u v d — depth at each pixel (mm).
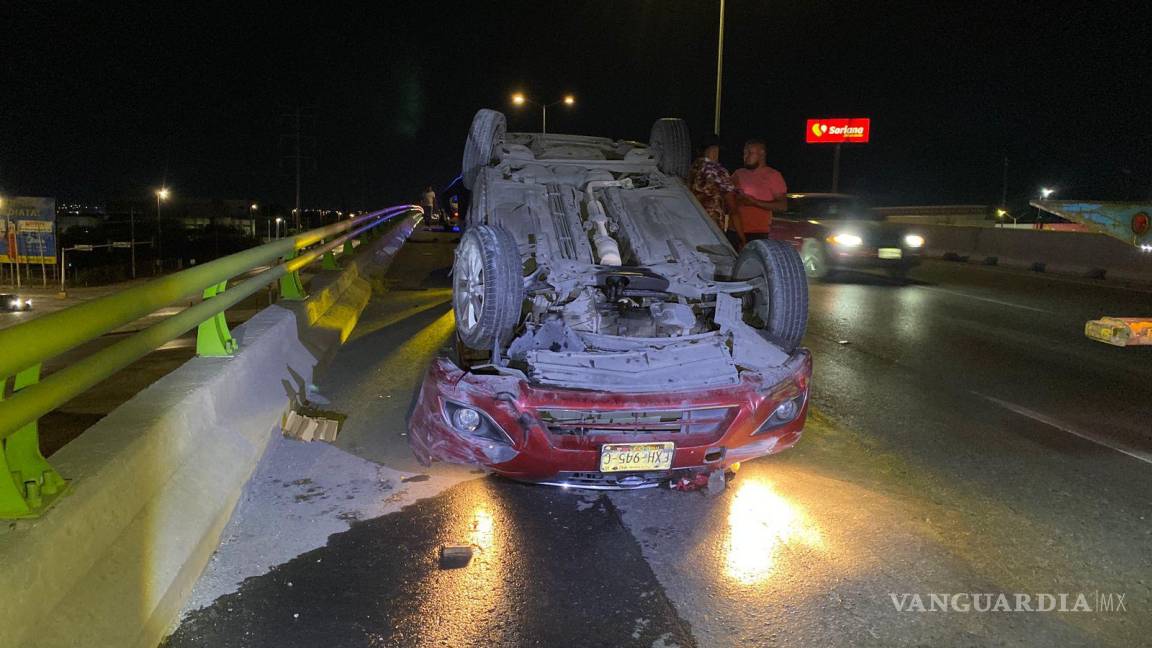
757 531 4180
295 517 4188
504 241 5102
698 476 4617
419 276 15211
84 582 2730
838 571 3773
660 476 4430
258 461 4570
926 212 47188
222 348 5094
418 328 9531
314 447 5230
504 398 4156
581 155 8133
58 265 91875
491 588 3537
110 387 8648
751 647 3156
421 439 4457
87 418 6438
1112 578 3756
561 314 5312
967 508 4523
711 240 6613
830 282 15148
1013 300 12789
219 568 3621
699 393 4277
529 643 3131
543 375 4332
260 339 5680
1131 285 15203
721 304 5141
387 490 4578
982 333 9789
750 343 4801
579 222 6402
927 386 7207
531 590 3531
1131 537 4180
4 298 63781
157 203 116688
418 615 3299
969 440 5719
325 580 3557
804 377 4598
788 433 4551
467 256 5430
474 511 4340
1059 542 4113
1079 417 6305
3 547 2393
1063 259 17984
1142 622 3389
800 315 5391
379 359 7852
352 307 10188
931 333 9750
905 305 12086
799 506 4516
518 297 4996
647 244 6332
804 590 3594
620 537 4086
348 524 4129
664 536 4105
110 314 3057
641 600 3477
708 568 3775
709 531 4172
